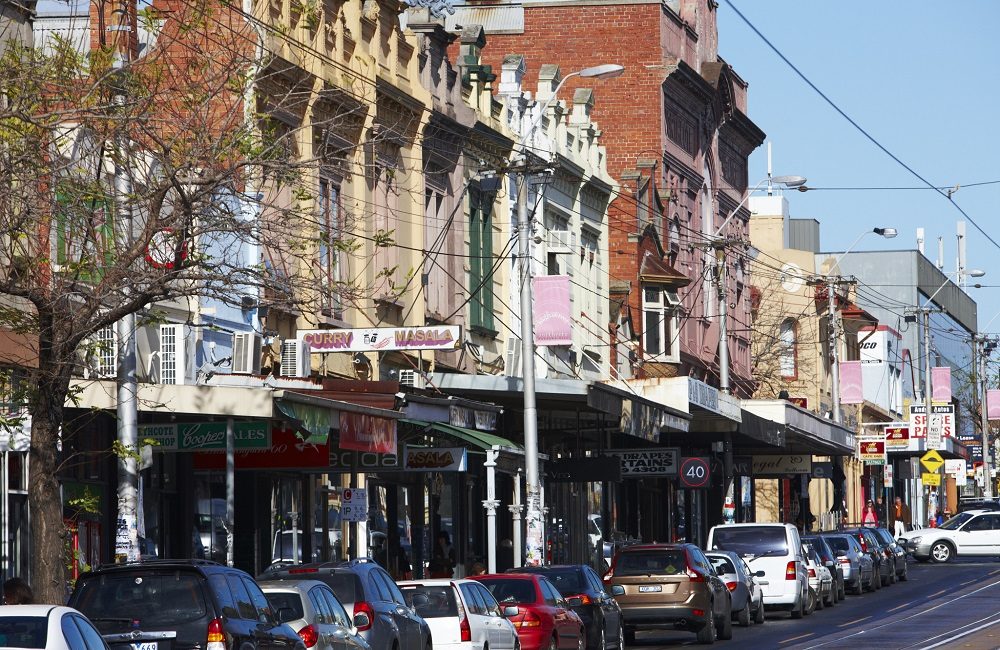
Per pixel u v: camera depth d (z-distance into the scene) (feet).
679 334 248.11
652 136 245.24
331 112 139.13
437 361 164.45
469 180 170.71
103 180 83.30
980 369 473.26
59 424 78.13
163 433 105.19
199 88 81.25
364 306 147.74
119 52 85.92
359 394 116.06
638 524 238.27
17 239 75.20
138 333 113.70
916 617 157.48
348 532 150.82
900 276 488.44
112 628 72.49
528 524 137.90
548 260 195.93
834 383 296.10
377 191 150.41
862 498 365.40
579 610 119.96
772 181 233.76
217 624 72.64
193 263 76.54
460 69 175.32
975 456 438.81
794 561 165.58
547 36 249.14
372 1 150.41
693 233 261.85
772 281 344.49
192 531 127.03
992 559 271.69
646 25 246.06
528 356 139.85
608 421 178.70
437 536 169.37
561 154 197.06
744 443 245.86
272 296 86.28
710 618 136.67
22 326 77.87
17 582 76.43
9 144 74.64
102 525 116.47
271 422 106.22
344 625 88.53
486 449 137.28
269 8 128.06
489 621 102.01
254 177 80.69
